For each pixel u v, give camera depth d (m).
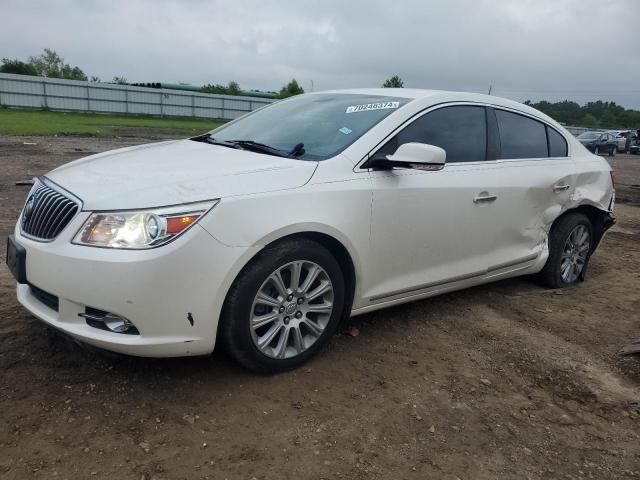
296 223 2.95
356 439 2.67
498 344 3.85
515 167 4.35
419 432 2.78
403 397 3.08
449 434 2.78
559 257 4.97
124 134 25.62
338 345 3.62
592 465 2.64
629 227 8.63
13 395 2.77
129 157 3.48
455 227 3.88
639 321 4.47
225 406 2.83
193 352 2.80
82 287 2.63
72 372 3.01
